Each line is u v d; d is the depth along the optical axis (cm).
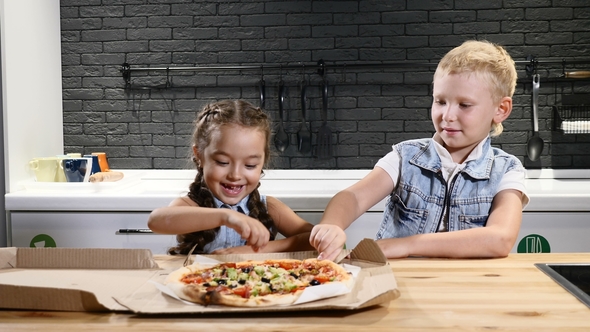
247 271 96
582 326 73
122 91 264
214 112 132
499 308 81
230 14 258
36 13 236
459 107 138
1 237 217
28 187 220
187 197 140
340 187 232
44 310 81
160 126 264
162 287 87
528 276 97
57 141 257
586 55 251
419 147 154
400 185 152
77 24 262
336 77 257
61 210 212
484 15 252
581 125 238
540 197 204
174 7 260
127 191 222
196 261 108
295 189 225
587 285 91
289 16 256
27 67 228
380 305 82
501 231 119
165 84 262
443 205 148
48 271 97
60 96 260
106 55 263
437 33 254
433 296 86
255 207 139
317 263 101
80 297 79
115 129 265
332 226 113
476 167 146
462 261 109
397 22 254
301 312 79
